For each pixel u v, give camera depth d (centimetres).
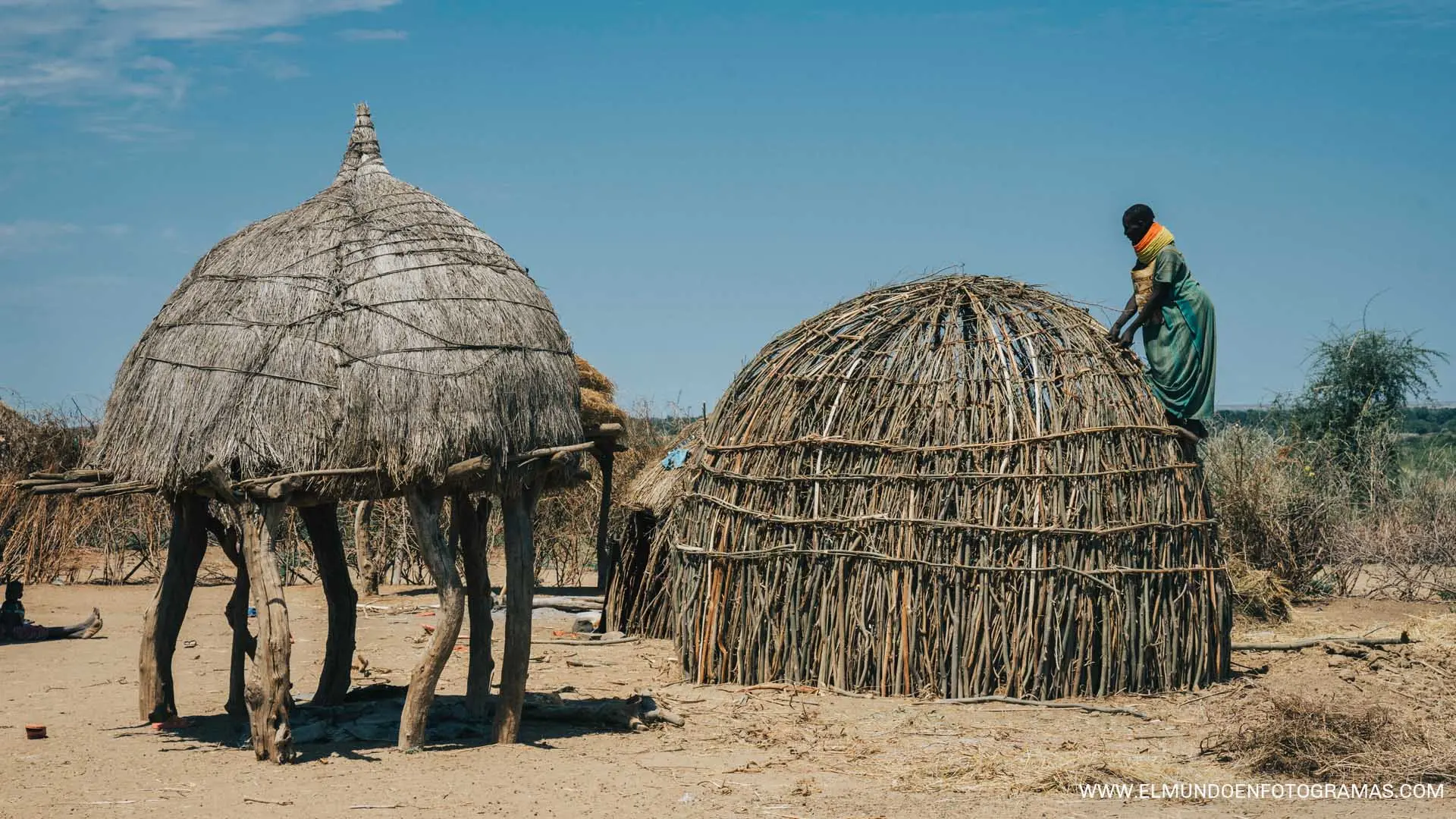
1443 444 2580
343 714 1055
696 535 1295
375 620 1705
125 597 1988
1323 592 1966
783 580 1228
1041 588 1156
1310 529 1936
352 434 881
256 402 877
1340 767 882
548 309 1013
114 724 1038
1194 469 1252
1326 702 1061
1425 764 877
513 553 973
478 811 785
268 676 899
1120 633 1174
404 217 988
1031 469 1174
